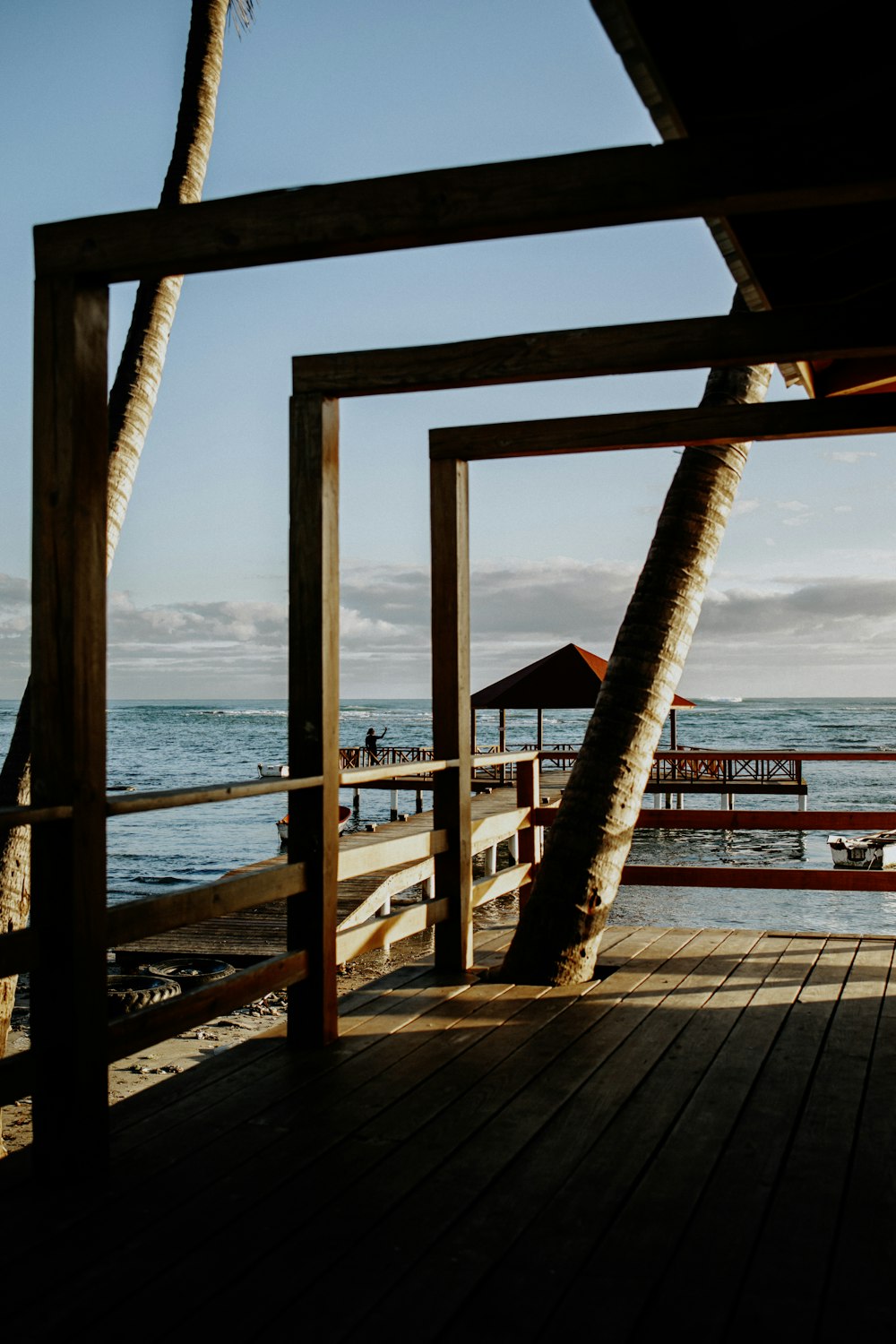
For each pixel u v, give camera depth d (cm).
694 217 262
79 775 268
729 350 371
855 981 490
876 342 356
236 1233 245
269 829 2827
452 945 518
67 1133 269
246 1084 348
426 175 274
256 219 282
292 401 396
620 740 499
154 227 279
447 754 521
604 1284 222
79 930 268
